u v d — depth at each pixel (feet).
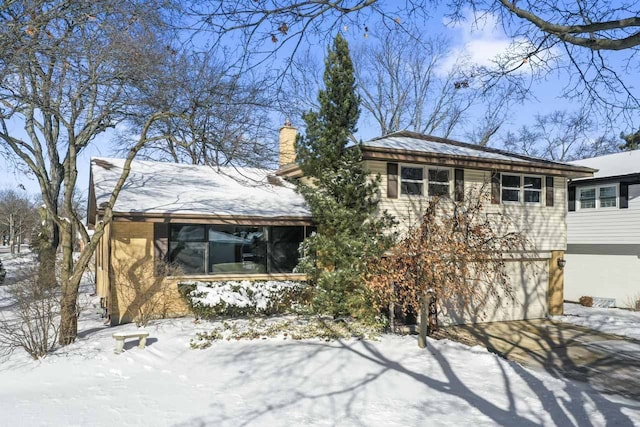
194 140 37.22
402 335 40.47
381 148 44.14
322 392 25.40
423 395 25.63
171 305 44.27
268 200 52.01
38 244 74.64
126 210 40.27
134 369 28.45
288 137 60.95
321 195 41.24
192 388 25.40
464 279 34.06
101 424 19.85
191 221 42.83
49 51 31.42
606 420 22.43
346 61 41.96
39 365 28.27
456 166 49.32
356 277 39.27
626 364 35.70
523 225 53.36
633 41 16.80
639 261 64.80
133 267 42.78
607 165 71.20
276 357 31.50
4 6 30.48
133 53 34.42
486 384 27.86
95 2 31.30
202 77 40.09
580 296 73.41
